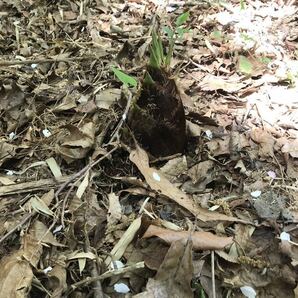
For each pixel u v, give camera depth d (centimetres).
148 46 66
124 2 79
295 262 42
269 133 55
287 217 46
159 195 47
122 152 51
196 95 60
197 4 77
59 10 77
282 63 65
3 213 46
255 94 60
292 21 73
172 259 39
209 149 53
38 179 50
